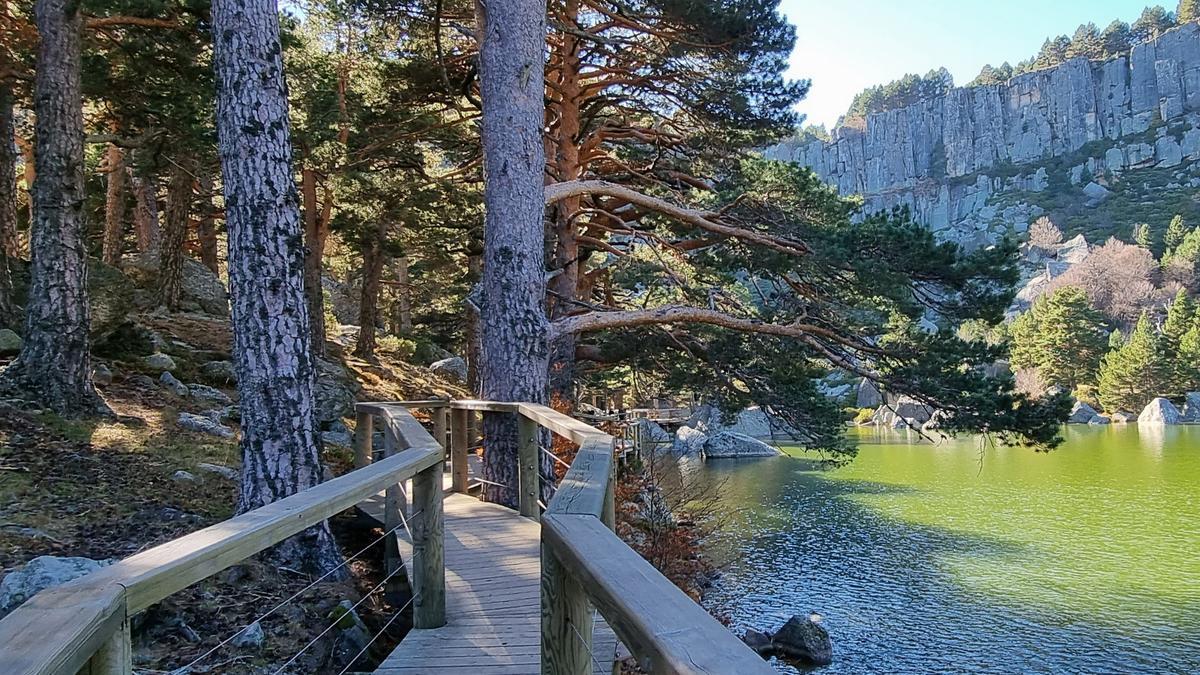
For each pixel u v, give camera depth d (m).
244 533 1.74
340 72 11.73
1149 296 58.06
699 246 10.88
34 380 6.68
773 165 10.62
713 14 9.15
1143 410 41.69
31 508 4.69
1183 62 113.62
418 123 11.10
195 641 3.48
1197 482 21.81
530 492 5.69
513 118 6.41
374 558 5.35
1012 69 142.88
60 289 6.82
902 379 9.28
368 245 16.73
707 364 11.56
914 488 21.33
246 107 4.53
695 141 11.16
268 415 4.49
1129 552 14.47
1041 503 19.11
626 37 10.69
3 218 9.80
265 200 4.55
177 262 13.30
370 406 6.66
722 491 16.84
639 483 10.38
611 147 13.02
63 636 1.05
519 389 6.28
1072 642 10.30
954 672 9.45
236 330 4.56
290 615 3.89
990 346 9.33
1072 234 90.62
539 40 6.57
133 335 9.83
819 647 9.80
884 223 9.02
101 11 7.35
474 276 15.69
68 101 6.96
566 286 11.09
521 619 3.58
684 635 1.02
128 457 6.07
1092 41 131.00
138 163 12.49
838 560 13.98
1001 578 12.94
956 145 126.75
